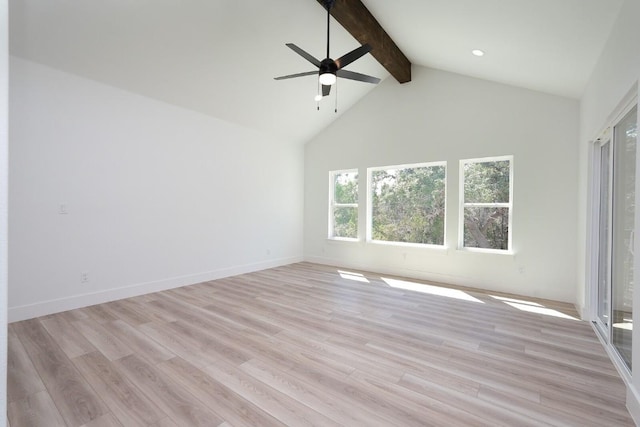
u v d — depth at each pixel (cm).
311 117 578
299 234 658
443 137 483
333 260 620
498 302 383
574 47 272
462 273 465
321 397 191
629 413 177
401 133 527
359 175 582
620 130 240
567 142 387
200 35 342
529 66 345
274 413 176
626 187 229
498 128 435
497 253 435
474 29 310
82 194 358
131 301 382
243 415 175
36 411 178
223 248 513
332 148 620
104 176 376
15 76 311
